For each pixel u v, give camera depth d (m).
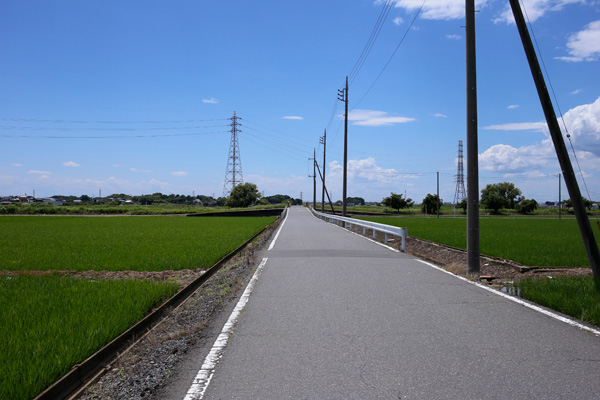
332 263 11.99
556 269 11.37
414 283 8.92
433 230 28.50
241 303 7.21
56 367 3.99
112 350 4.93
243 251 15.93
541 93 8.88
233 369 4.32
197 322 6.34
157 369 4.42
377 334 5.39
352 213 87.25
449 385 3.85
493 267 12.10
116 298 7.05
